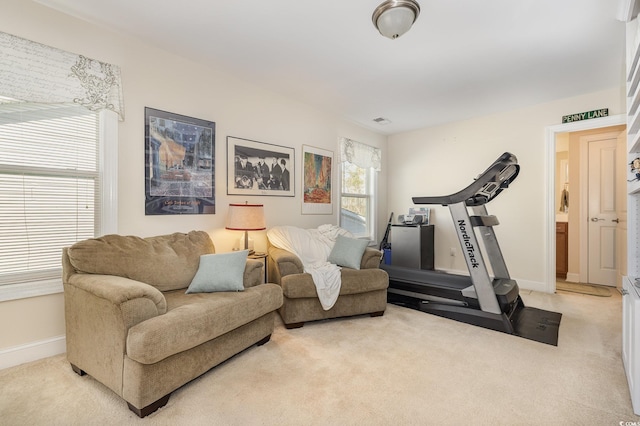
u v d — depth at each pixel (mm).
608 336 2430
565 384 1756
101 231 2295
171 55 2662
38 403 1564
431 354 2127
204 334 1702
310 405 1564
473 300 2797
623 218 3678
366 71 2951
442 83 3199
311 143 3982
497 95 3506
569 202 4352
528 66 2801
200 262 2307
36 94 1976
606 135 4055
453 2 1925
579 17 2068
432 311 2984
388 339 2381
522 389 1709
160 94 2594
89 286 1664
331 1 1953
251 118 3295
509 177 2977
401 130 5070
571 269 4348
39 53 1987
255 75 3082
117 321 1525
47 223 2107
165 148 2629
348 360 2037
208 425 1422
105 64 2268
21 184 2008
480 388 1718
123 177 2387
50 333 2074
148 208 2529
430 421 1450
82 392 1663
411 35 2318
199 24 2234
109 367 1585
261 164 3402
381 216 5258
